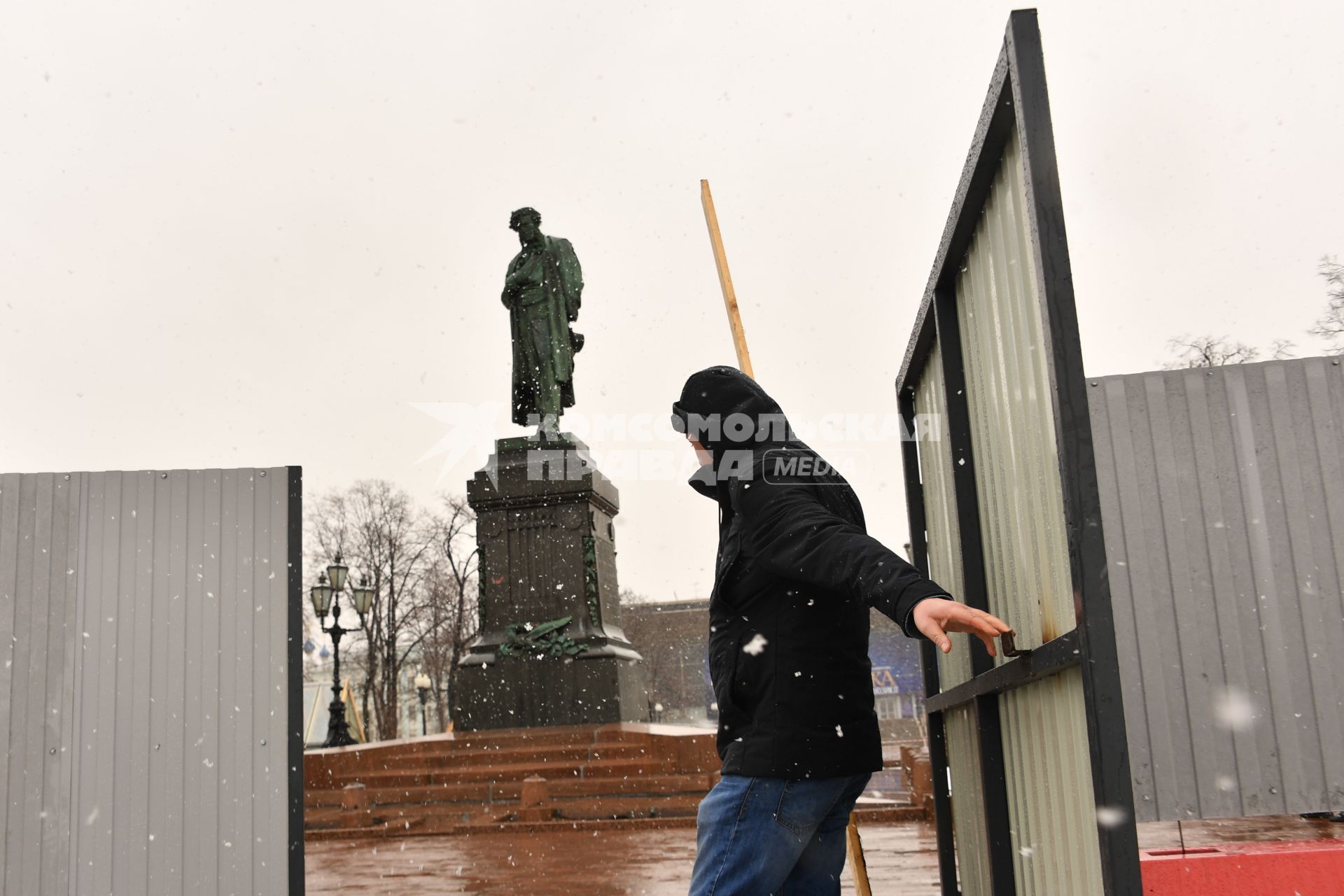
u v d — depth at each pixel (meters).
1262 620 3.99
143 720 3.97
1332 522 4.04
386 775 16.34
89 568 4.07
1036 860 2.58
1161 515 4.12
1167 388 4.21
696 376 2.50
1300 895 3.26
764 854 2.23
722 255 3.64
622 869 8.95
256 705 3.99
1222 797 3.85
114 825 3.91
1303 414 4.14
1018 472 2.42
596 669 17.98
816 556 2.04
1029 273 2.17
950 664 3.54
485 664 18.25
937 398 3.45
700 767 15.73
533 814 13.57
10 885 3.86
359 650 45.03
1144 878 3.33
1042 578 2.29
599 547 19.05
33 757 3.94
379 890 8.26
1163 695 3.96
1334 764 3.84
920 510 3.99
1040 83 1.83
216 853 3.90
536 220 19.94
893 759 20.11
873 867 8.37
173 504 4.13
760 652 2.28
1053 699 2.30
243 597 4.07
